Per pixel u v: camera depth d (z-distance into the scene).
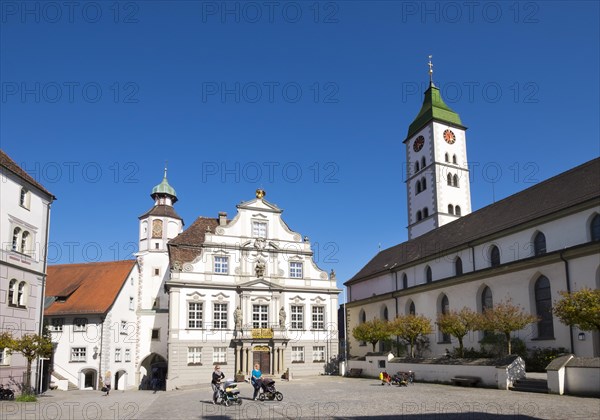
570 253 35.56
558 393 27.11
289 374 53.59
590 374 25.97
